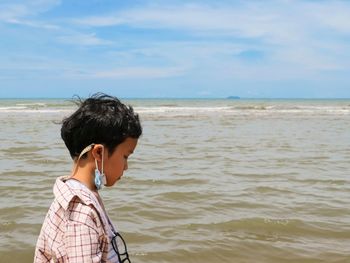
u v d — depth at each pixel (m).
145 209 6.77
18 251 5.02
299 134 19.38
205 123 26.06
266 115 35.34
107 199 7.37
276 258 5.01
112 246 1.79
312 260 4.96
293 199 7.57
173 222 6.18
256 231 5.88
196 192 7.92
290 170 10.38
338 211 6.86
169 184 8.66
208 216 6.49
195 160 11.80
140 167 10.60
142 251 5.09
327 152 13.59
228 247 5.27
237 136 18.38
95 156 1.78
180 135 18.67
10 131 19.72
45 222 1.76
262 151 13.73
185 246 5.27
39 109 42.28
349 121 28.39
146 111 41.03
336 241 5.57
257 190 8.21
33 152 12.91
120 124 1.79
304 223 6.20
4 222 6.04
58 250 1.67
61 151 13.17
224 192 7.99
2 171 9.84
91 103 1.82
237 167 10.73
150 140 16.70
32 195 7.63
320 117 32.88
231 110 44.41
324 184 8.86
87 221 1.67
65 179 1.82
